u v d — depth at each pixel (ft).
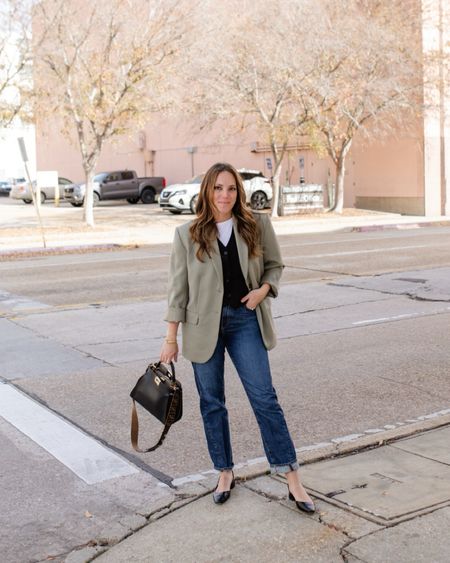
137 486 16.01
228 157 130.00
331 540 12.74
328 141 97.76
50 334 31.35
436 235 75.82
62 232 82.17
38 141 176.04
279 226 87.86
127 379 24.25
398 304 37.01
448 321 32.78
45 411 21.15
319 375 24.52
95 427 19.77
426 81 93.04
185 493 15.05
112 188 130.93
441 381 23.70
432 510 13.65
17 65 79.25
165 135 141.79
